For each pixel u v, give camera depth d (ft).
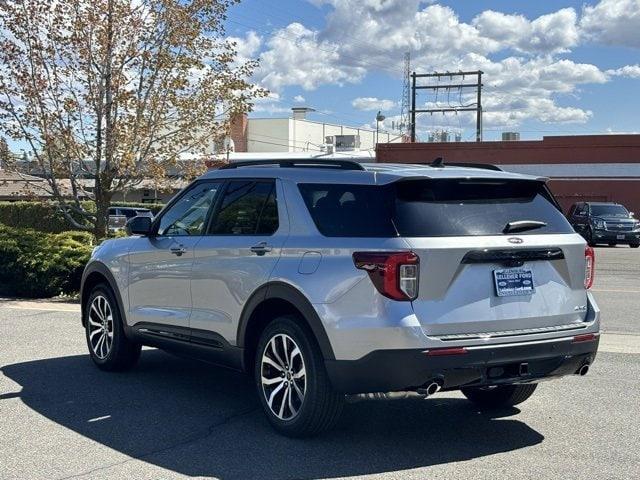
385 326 15.97
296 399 18.08
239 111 50.93
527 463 16.72
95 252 26.12
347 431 19.04
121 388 23.38
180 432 18.92
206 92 49.90
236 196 20.63
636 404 21.76
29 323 35.32
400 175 16.97
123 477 15.85
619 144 128.67
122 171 49.78
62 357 27.84
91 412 20.72
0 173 79.36
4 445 17.93
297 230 18.29
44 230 72.33
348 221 17.29
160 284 22.50
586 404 21.76
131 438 18.44
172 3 47.96
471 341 16.31
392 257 16.12
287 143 242.58
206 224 21.30
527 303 17.25
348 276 16.62
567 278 18.06
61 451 17.49
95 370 25.81
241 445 17.88
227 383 24.07
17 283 45.11
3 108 47.37
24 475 15.97
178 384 23.91
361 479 15.70
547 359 17.28
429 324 16.12
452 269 16.40
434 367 15.97
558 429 19.35
